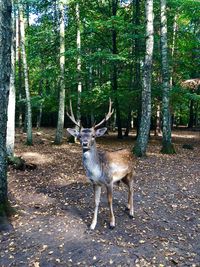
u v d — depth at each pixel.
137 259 6.13
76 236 6.97
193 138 24.50
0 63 7.28
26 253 6.38
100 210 8.45
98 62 20.58
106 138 22.83
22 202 8.97
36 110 32.50
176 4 17.86
